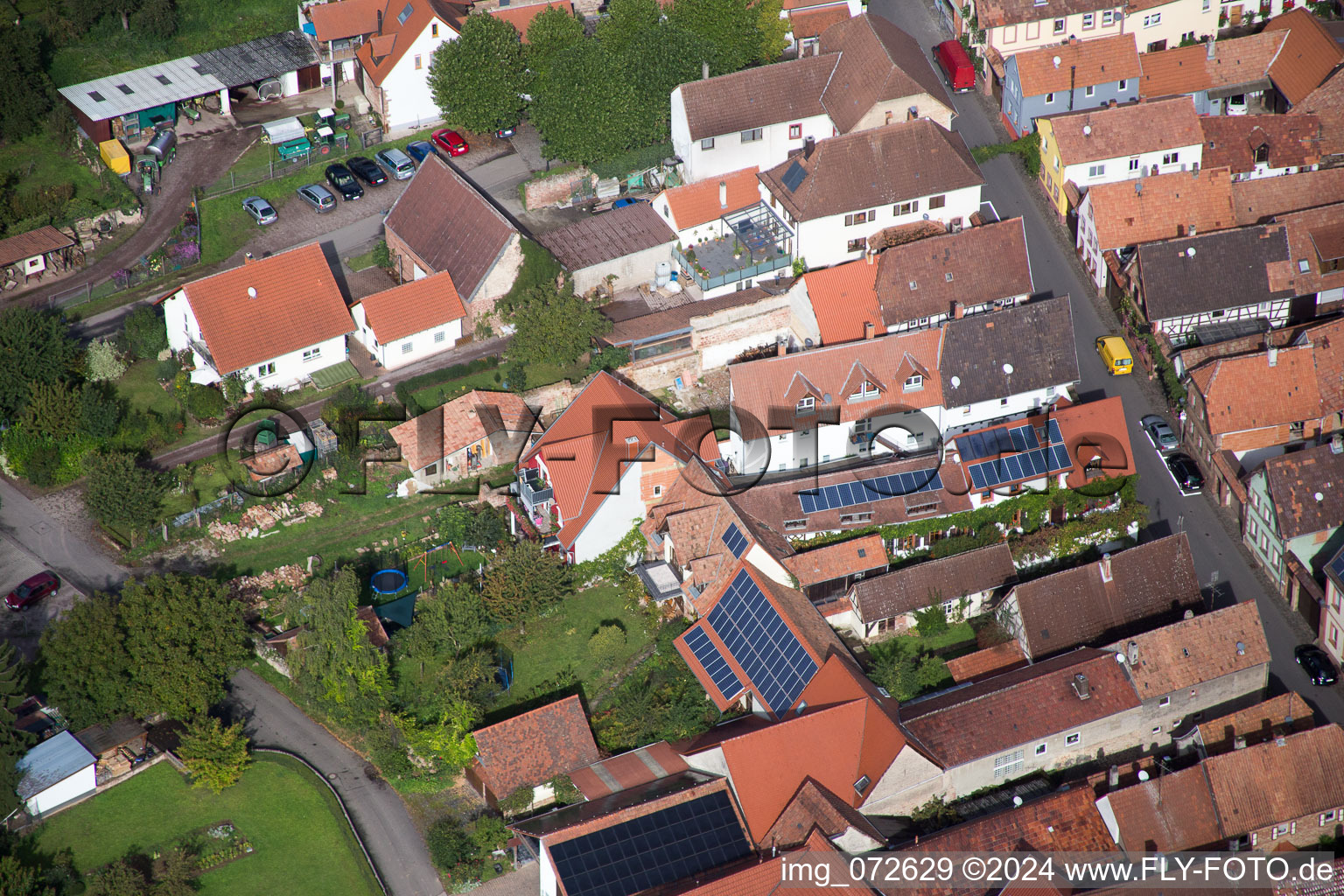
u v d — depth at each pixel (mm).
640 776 86250
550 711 88062
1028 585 94500
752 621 91500
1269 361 105688
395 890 83000
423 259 117812
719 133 122562
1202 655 91000
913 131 119562
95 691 88375
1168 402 111312
